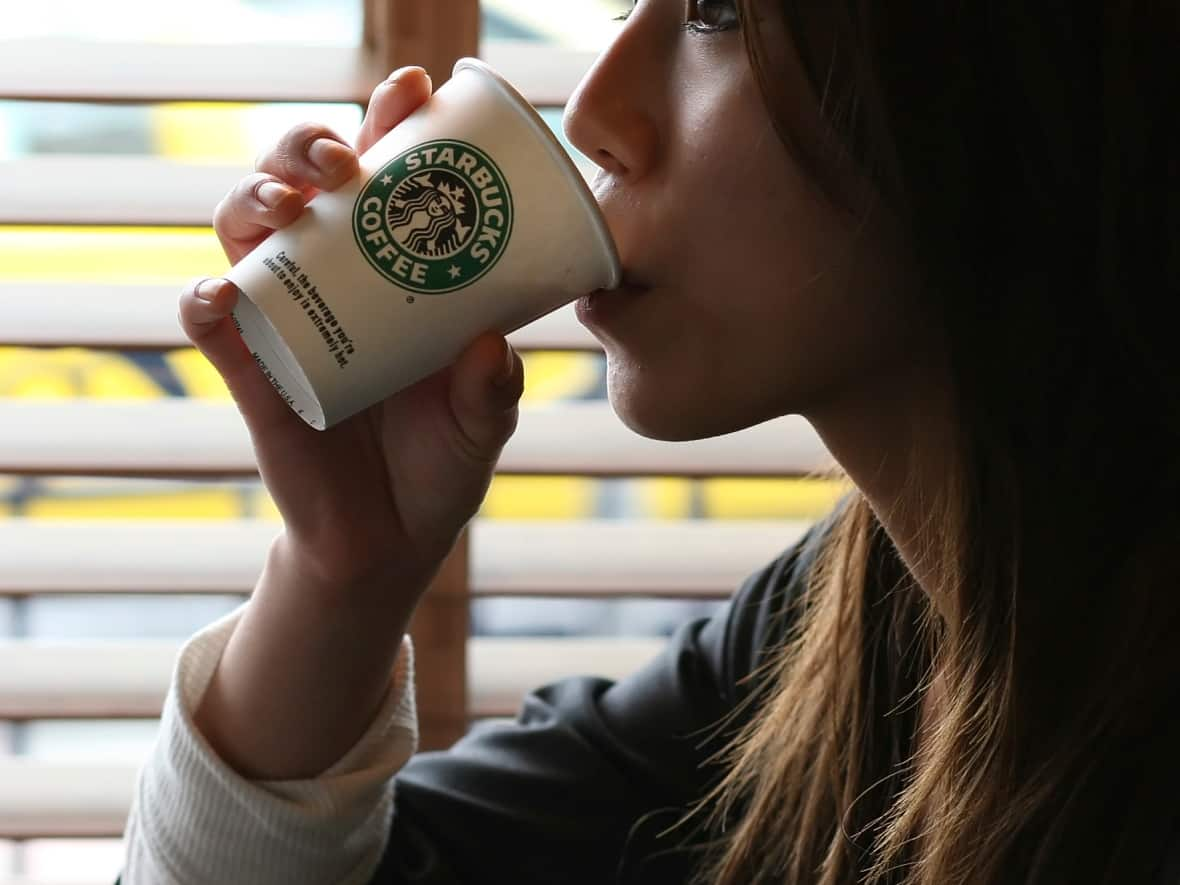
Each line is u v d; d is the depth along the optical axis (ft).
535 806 3.28
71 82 4.14
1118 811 2.36
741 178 2.30
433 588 4.54
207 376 5.13
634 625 5.61
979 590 2.55
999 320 2.35
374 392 2.47
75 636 5.68
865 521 3.08
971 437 2.40
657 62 2.43
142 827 3.05
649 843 3.28
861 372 2.43
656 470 4.55
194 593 4.57
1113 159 2.26
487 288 2.40
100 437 4.45
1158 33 2.21
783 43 2.21
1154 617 2.37
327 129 2.49
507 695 4.87
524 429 4.64
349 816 2.95
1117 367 2.40
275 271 2.39
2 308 4.37
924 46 2.16
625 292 2.47
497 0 4.64
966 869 2.51
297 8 4.39
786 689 3.22
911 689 2.99
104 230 4.32
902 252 2.27
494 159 2.35
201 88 4.16
